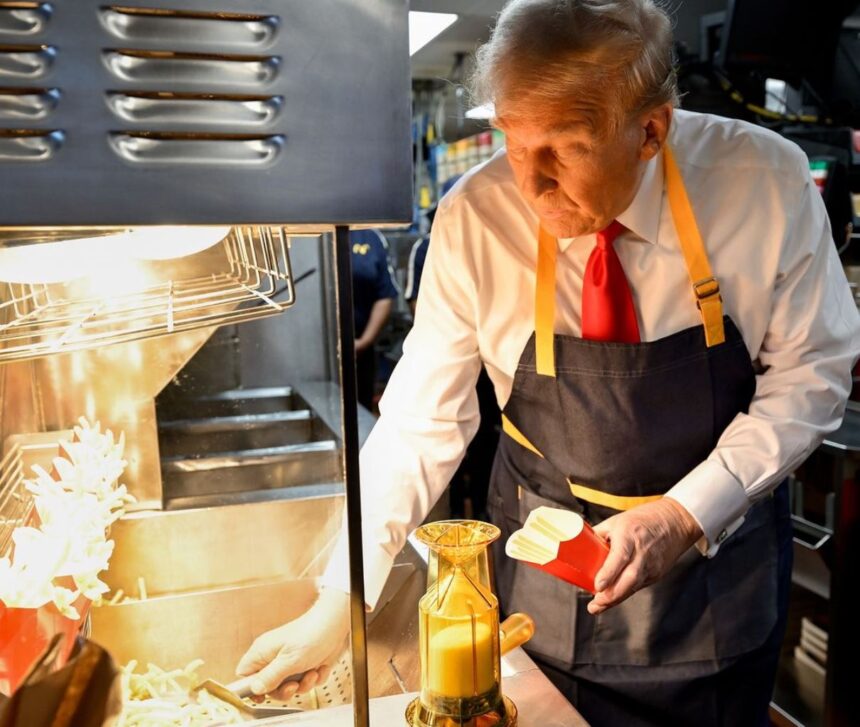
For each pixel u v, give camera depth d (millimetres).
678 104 1149
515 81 974
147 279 1056
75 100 603
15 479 1204
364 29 644
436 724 862
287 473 1691
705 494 1169
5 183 603
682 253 1255
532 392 1308
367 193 667
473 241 1312
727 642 1303
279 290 979
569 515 1007
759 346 1321
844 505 2146
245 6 618
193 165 631
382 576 1156
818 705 2369
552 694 973
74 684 546
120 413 1390
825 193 2830
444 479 1303
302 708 1018
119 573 1369
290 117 643
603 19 968
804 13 3109
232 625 1203
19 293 1082
